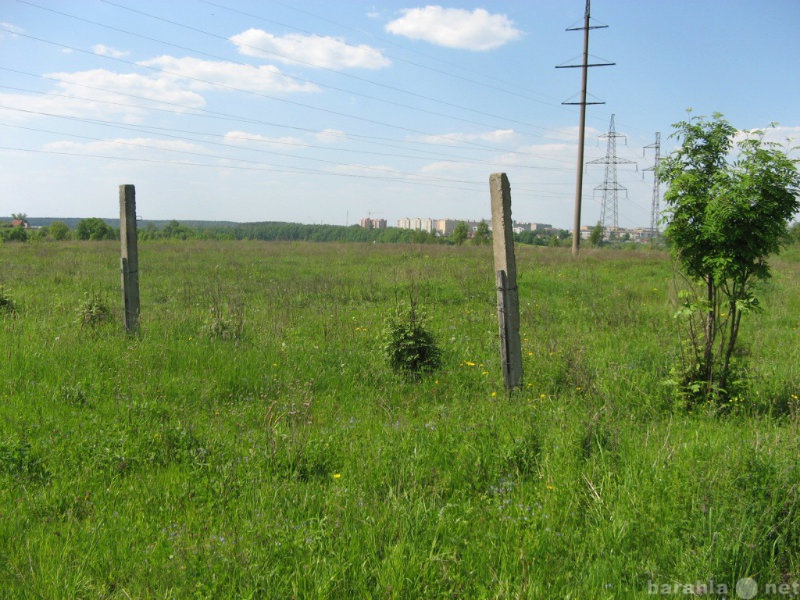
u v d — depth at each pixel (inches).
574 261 935.7
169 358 282.2
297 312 432.8
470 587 120.5
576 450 179.5
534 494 159.2
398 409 233.9
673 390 242.7
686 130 235.0
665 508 146.4
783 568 129.0
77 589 116.0
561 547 134.4
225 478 162.9
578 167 1261.1
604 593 118.0
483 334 370.3
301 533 133.2
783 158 219.3
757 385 254.1
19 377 251.1
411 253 1017.5
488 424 201.5
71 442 185.5
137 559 127.1
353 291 556.1
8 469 166.2
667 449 177.9
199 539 133.3
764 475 151.6
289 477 167.6
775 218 222.8
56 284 560.7
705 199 226.4
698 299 243.1
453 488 165.3
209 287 561.0
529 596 115.2
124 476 169.2
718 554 126.8
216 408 231.9
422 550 129.0
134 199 325.1
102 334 322.7
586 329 398.6
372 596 116.0
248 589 114.7
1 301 388.8
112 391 243.0
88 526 138.9
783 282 650.2
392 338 289.3
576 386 258.4
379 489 160.9
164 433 189.3
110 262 807.7
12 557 125.7
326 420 221.0
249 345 315.6
